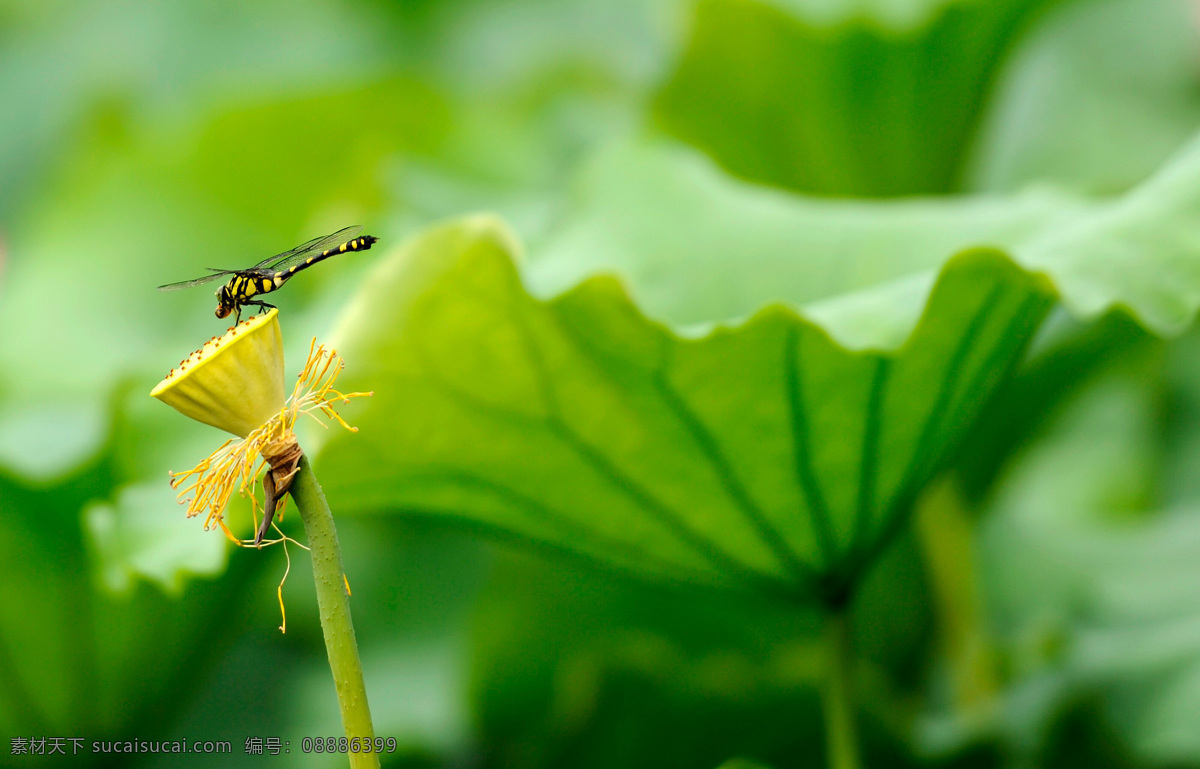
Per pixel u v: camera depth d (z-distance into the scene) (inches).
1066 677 107.8
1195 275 91.5
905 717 105.7
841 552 93.9
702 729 104.0
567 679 103.7
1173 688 102.1
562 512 94.0
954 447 93.3
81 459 97.0
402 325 91.0
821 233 99.6
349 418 91.6
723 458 92.3
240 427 87.0
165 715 103.8
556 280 100.6
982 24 116.0
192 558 92.8
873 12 115.6
